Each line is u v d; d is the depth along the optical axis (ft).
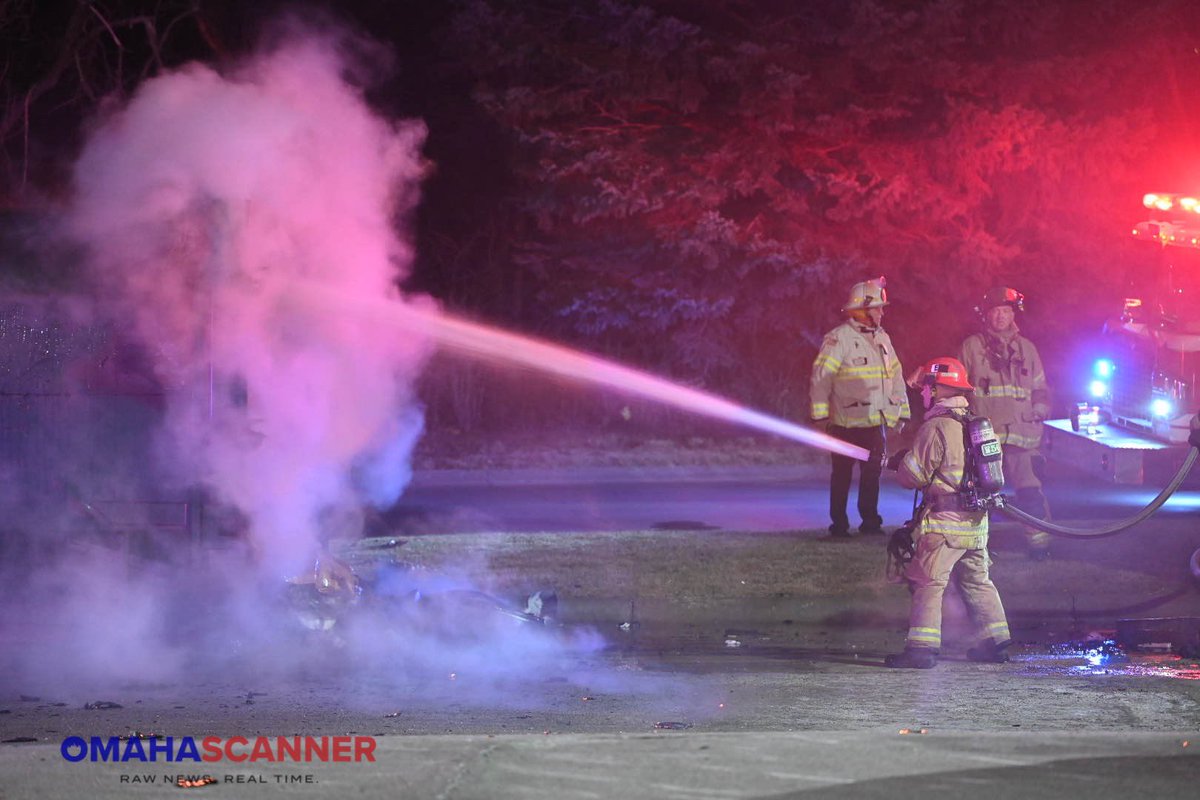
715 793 28.27
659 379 156.56
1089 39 149.59
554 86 143.84
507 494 111.24
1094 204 150.82
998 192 154.20
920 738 32.22
